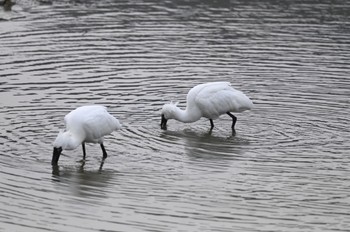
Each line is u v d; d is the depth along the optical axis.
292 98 20.94
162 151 17.53
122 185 15.67
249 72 23.08
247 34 26.97
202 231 13.68
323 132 18.66
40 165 16.55
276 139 18.28
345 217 14.34
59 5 30.30
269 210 14.59
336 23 28.55
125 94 21.05
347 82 22.30
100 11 29.58
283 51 25.17
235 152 17.50
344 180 16.00
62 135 16.56
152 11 29.75
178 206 14.71
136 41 25.94
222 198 15.09
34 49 24.72
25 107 19.83
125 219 14.13
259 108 20.25
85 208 14.59
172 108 18.83
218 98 18.75
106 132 17.02
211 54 24.72
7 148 17.30
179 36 26.61
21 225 13.81
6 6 29.67
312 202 14.97
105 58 24.11
